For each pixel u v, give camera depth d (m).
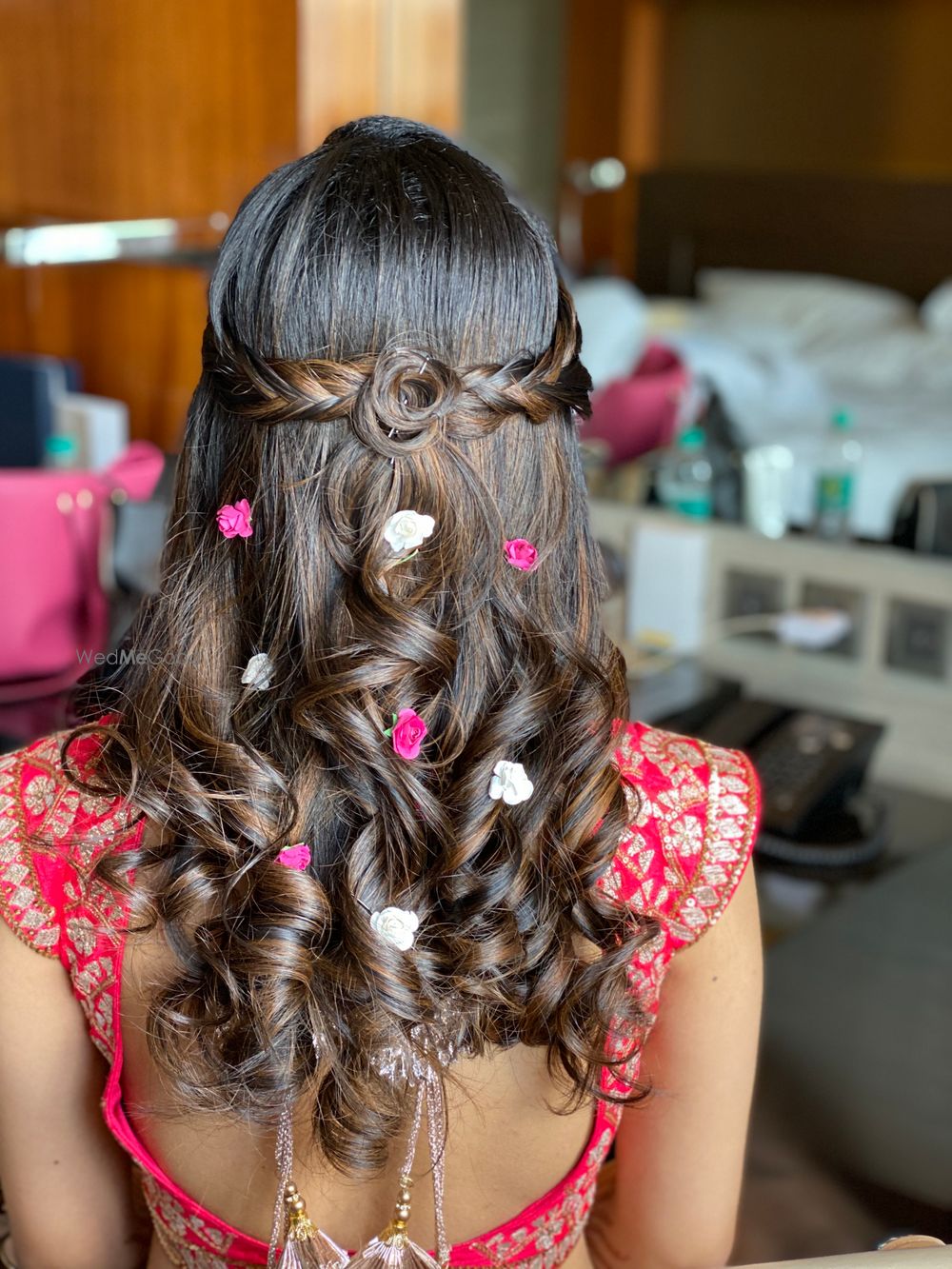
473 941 0.58
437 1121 0.60
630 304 3.02
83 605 1.61
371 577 0.55
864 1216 1.02
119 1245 0.73
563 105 3.83
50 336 2.20
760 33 3.78
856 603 1.69
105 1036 0.64
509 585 0.58
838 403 2.71
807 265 3.83
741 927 0.66
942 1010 1.16
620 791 0.62
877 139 3.67
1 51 2.02
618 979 0.62
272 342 0.56
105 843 0.62
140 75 1.86
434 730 0.59
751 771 0.66
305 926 0.57
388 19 1.79
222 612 0.60
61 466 1.99
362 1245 0.65
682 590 1.81
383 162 0.57
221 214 1.82
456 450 0.56
